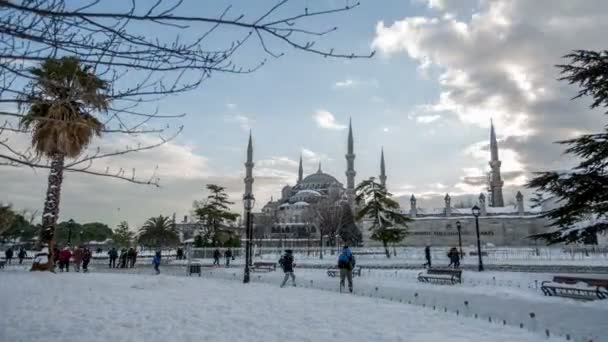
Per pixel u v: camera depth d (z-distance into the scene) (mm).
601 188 18062
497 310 13750
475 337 8625
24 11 3492
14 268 29672
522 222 70250
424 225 73375
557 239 19859
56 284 17734
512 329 9500
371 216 50656
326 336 8531
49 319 9992
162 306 12391
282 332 8852
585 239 19344
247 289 17656
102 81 4664
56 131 22328
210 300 13875
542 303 14469
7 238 72750
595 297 14672
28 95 4484
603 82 18641
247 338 8273
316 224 83250
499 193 96000
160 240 58719
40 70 4590
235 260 47562
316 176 145625
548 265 33062
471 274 25531
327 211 75562
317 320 10297
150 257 55938
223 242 58625
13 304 12281
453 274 21172
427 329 9375
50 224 24703
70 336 8258
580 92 19562
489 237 71125
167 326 9352
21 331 8625
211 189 59406
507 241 70312
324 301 13867
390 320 10422
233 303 13219
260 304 13023
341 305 12938
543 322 11594
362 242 77625
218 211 58938
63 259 28422
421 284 20672
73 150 23672
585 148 18562
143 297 14445
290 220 110625
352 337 8477
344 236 78062
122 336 8320
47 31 3934
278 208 120000
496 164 97062
